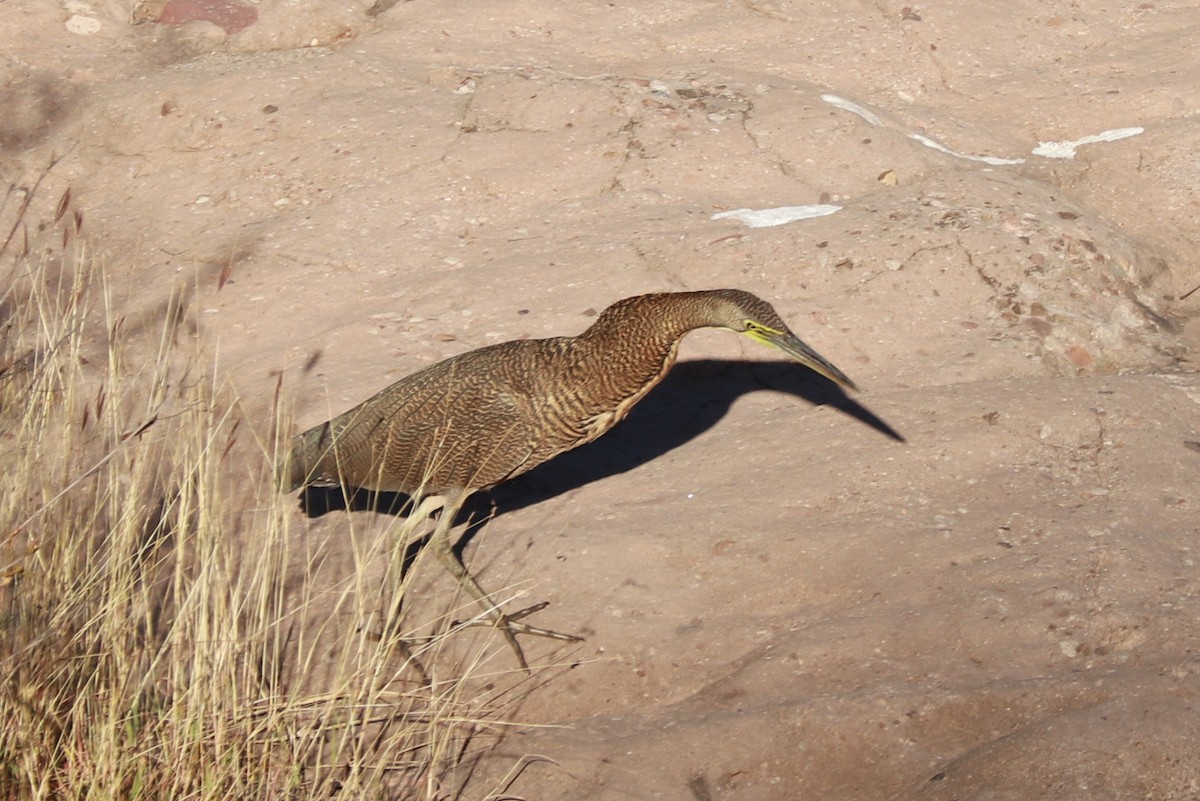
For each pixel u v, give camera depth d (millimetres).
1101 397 15195
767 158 20891
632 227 19438
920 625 12133
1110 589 12148
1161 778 9922
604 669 12648
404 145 21609
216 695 10805
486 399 13555
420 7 25609
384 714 12164
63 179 22375
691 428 16078
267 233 20188
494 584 13797
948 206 19219
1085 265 18266
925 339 17156
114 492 12477
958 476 14305
